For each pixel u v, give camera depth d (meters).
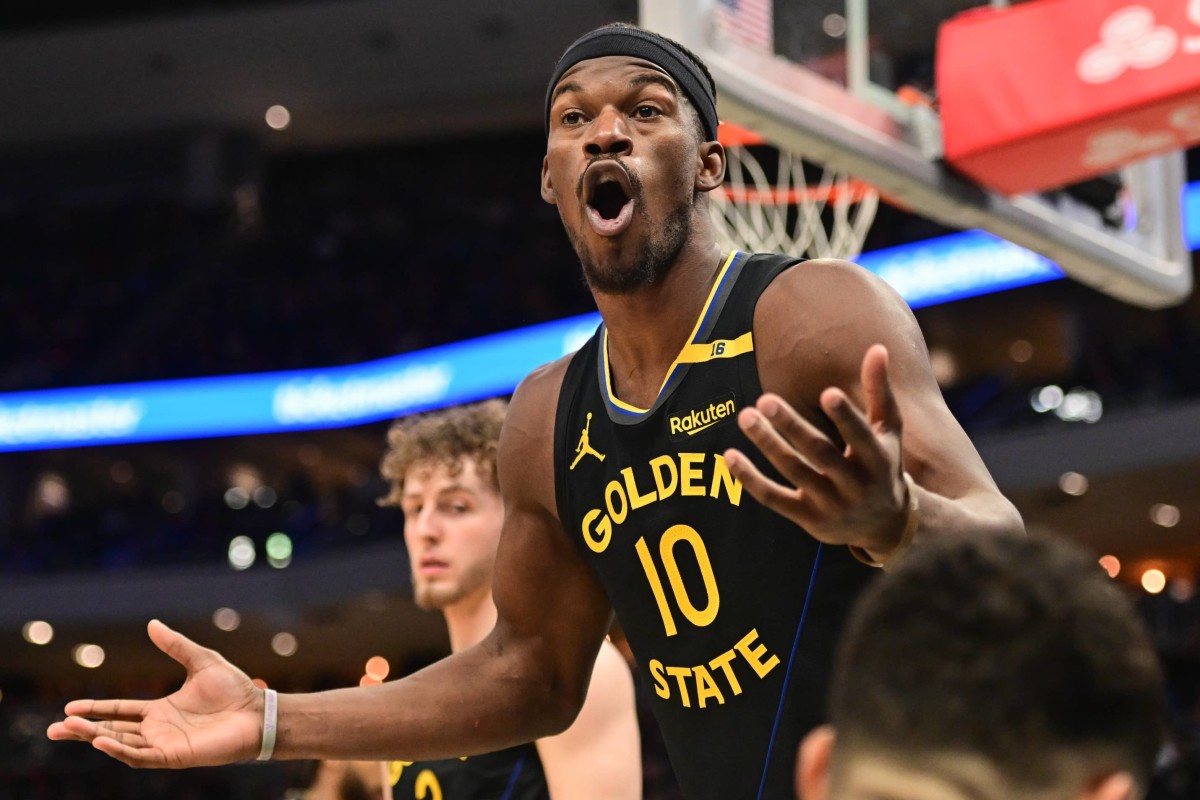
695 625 1.47
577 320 14.81
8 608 15.52
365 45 15.73
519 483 1.67
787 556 1.41
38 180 17.53
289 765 12.29
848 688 0.64
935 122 3.75
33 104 16.56
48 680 18.05
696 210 1.52
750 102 3.28
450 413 2.62
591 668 1.74
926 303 12.98
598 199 1.51
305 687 18.11
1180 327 14.23
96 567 15.95
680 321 1.49
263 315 17.48
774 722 1.43
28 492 17.33
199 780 13.52
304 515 17.00
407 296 17.53
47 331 17.56
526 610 1.69
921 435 1.31
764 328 1.46
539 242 17.88
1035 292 13.80
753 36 3.33
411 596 14.95
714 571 1.45
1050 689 0.59
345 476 18.42
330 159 19.03
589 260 1.49
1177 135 3.60
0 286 18.03
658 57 1.51
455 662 1.69
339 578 15.02
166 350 17.19
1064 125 3.54
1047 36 3.63
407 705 1.63
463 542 2.51
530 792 2.30
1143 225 4.44
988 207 3.88
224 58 15.98
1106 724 0.59
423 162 18.97
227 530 16.86
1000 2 3.90
